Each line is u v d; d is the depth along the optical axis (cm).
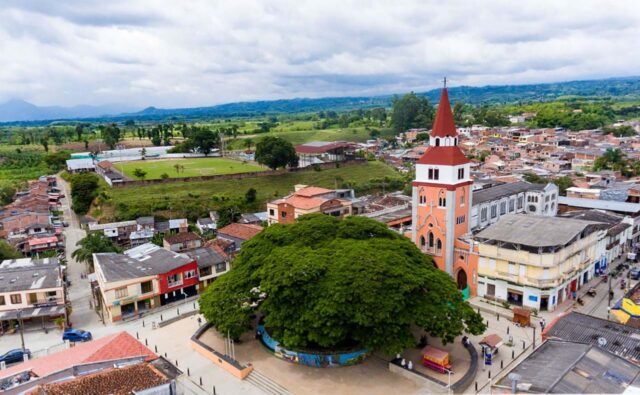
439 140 8656
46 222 13862
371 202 13862
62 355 5781
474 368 5928
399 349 5656
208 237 12331
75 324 8194
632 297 6769
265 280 6097
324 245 7000
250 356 6538
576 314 6156
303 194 12219
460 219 8869
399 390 5612
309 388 5688
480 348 6606
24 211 14388
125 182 16150
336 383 5781
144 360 5362
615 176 16150
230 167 19788
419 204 9075
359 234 7369
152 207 14838
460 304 6150
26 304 8069
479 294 8494
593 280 9131
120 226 13012
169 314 8412
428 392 5559
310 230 7350
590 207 12006
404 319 5697
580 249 8294
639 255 10494
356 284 5778
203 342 7069
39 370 5288
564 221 8256
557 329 5831
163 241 11394
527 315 7262
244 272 6725
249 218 14012
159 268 8844
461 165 8681
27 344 7438
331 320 5612
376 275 5931
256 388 5875
